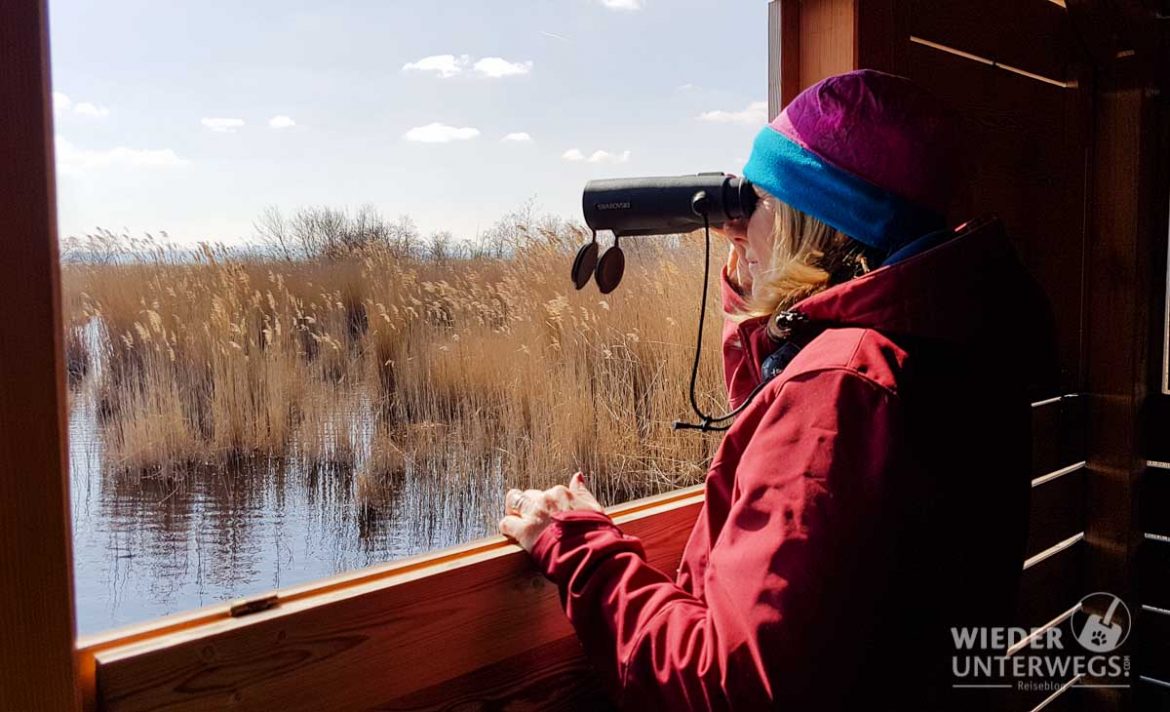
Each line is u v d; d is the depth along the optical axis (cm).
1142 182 207
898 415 71
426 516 111
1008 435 79
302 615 83
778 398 77
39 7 64
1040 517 204
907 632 69
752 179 90
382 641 90
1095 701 220
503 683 104
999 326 79
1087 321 218
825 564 68
